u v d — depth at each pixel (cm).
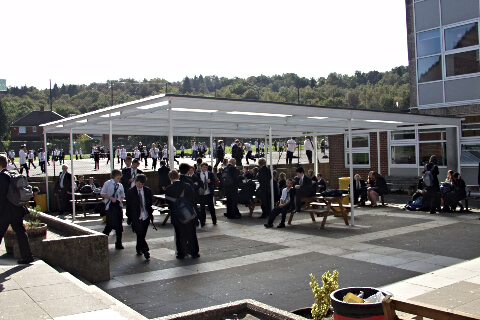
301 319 476
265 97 11050
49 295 579
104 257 809
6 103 11219
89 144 6450
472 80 1856
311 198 1405
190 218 941
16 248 795
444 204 1549
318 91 14212
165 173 1636
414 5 2044
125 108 1170
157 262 937
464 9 1872
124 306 609
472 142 1867
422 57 2020
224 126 1795
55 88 19350
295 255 977
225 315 519
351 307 429
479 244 1045
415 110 2050
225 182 1548
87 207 1847
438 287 729
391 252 984
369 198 1748
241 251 1029
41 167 3209
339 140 2394
